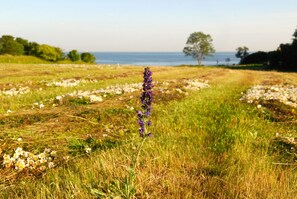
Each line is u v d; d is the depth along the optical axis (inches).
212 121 380.5
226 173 221.5
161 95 593.6
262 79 1379.2
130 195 179.5
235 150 259.9
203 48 5511.8
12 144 283.3
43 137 306.7
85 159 252.2
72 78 1019.3
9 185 223.8
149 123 184.1
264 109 471.2
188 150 262.1
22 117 387.9
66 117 388.8
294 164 237.9
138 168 223.6
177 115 404.8
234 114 425.4
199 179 213.9
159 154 250.8
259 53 4763.8
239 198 184.4
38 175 240.8
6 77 996.6
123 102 511.2
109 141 304.2
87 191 185.0
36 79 946.1
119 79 1028.5
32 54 3996.1
